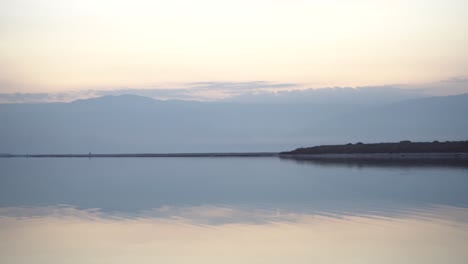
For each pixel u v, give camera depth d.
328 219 25.55
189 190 41.16
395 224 23.78
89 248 19.66
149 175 62.88
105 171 74.06
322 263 17.31
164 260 17.86
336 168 70.06
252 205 31.03
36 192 41.00
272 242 20.33
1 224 25.12
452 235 21.08
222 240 20.80
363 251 18.70
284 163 94.00
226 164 95.69
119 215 27.80
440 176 50.59
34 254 18.86
